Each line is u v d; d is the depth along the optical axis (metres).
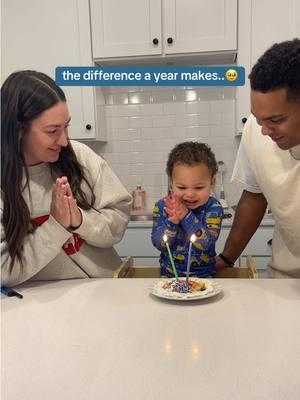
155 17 2.48
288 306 0.89
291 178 1.13
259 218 1.42
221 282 1.06
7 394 0.59
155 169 3.02
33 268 1.04
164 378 0.61
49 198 1.12
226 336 0.75
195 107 2.93
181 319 0.83
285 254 1.30
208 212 1.33
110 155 3.05
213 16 2.44
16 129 1.01
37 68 2.62
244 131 1.29
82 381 0.61
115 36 2.54
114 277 1.14
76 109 2.67
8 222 1.03
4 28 2.61
